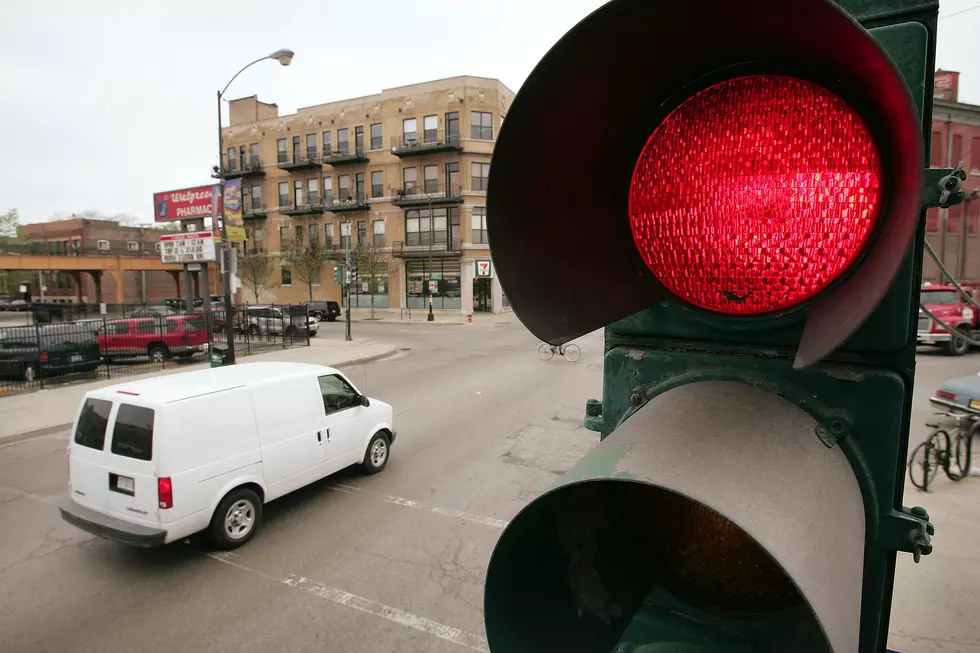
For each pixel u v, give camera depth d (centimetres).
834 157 83
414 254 3878
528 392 1188
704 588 97
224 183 1497
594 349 1909
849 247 83
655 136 101
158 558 496
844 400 93
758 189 91
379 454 710
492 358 1748
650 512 102
